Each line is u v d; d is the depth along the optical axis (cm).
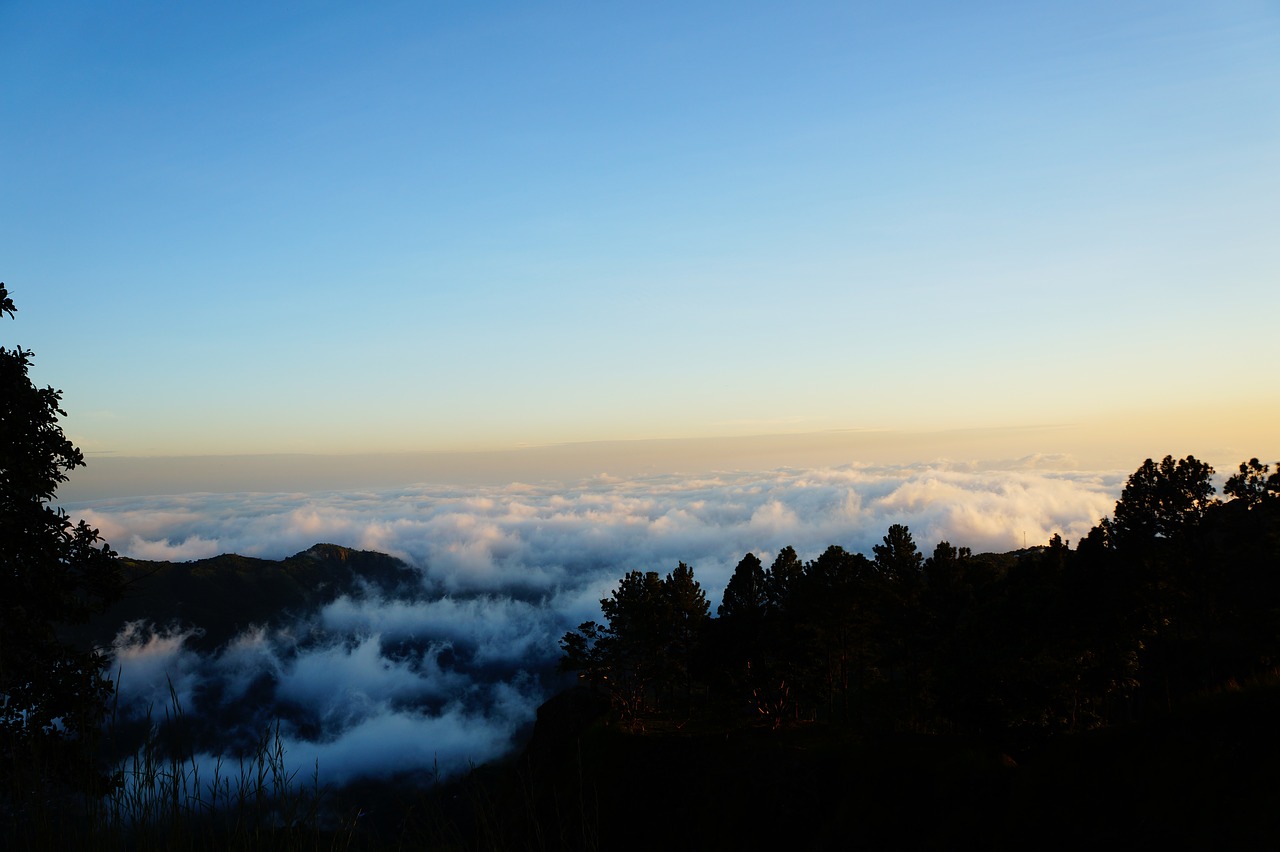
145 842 586
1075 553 4119
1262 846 1170
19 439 1914
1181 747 1502
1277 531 3083
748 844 3684
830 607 5312
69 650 1838
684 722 5822
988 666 3612
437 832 672
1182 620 3616
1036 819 1680
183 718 635
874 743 3806
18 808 621
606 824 4403
